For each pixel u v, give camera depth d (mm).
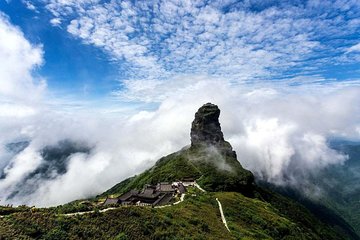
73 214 68938
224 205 139750
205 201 139500
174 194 165750
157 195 162250
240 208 143625
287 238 134625
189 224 85875
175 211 96062
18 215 61750
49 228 60375
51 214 65438
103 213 71375
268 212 160625
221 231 91750
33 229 58281
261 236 107375
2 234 54625
